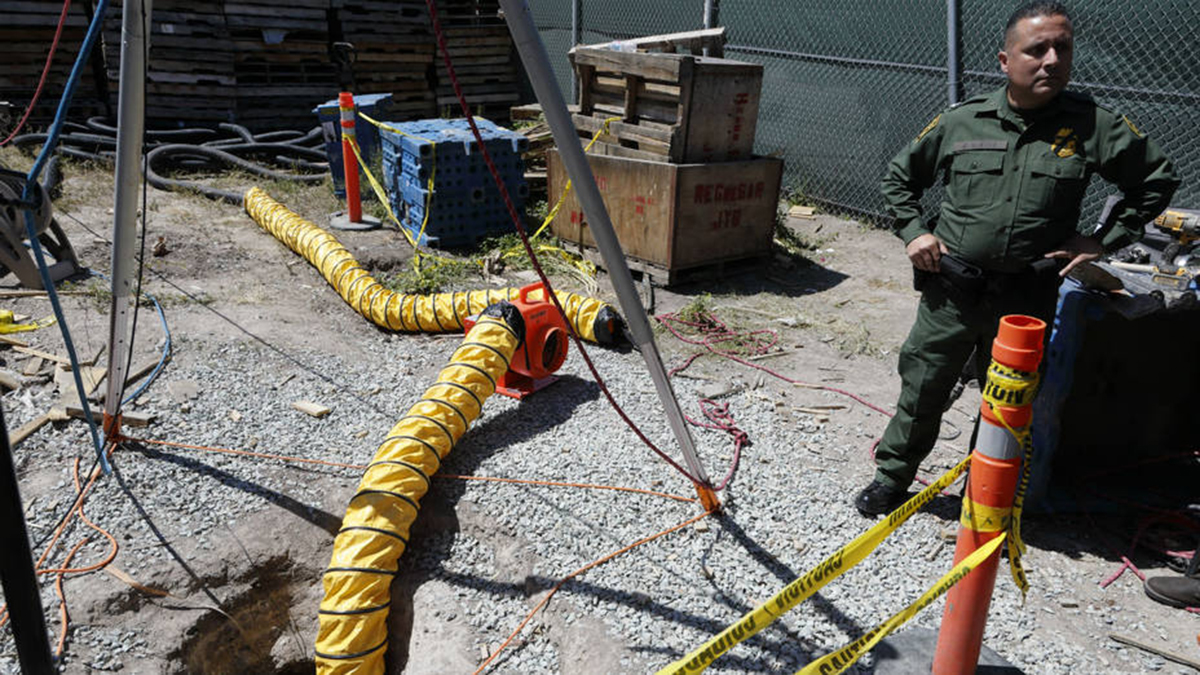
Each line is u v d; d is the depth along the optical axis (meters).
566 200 7.55
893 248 8.23
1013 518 2.45
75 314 5.77
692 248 6.87
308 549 3.90
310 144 11.19
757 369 5.56
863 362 5.73
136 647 3.31
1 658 3.09
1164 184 3.15
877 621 3.28
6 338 5.25
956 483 4.27
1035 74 3.06
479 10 12.81
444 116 12.81
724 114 6.81
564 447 4.43
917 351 3.64
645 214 6.88
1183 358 4.27
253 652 3.78
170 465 4.20
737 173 6.87
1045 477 3.92
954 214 3.45
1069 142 3.19
